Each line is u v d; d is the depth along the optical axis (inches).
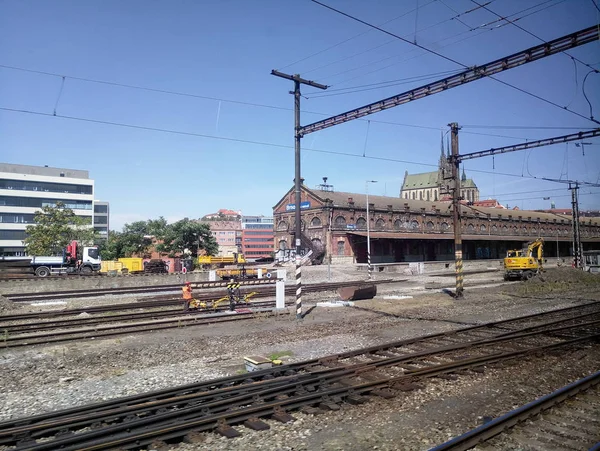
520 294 1077.8
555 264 3009.4
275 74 668.1
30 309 887.1
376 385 329.7
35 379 386.0
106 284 1317.7
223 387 335.6
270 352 475.2
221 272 1577.3
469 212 3385.8
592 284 1369.3
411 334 572.7
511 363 408.5
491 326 614.2
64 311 784.9
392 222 2842.0
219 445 240.4
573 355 442.9
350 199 2650.1
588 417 273.6
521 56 485.1
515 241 3560.5
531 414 269.0
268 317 719.1
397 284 1407.5
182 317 715.4
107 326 648.4
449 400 311.7
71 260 1678.2
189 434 247.4
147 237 3676.2
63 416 277.9
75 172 4229.8
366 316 727.1
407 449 233.1
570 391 305.9
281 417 271.3
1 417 294.2
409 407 297.1
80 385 366.3
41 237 2309.3
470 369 384.2
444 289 1188.5
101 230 4832.7
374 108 632.4
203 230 3253.0
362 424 268.2
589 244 4475.9
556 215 4559.5
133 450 232.7
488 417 277.9
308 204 2664.9
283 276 1176.2
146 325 634.2
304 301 945.5
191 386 325.4
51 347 513.0
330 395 307.6
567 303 906.1
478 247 3294.8
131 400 300.2
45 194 3624.5
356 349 481.4
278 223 2933.1
